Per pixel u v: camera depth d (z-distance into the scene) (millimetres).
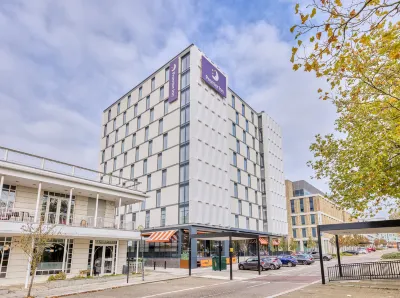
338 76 9000
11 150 20953
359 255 62688
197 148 40688
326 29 5887
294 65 6562
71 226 22891
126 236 26562
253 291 16812
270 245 55406
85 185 24500
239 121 54938
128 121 53812
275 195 60438
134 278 23781
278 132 67062
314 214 81562
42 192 24234
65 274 22531
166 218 41062
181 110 43406
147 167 46812
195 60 43594
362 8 5539
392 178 12578
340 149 14906
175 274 27156
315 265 38000
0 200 21625
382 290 14742
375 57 9258
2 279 19906
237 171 51438
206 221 39656
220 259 31312
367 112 12281
